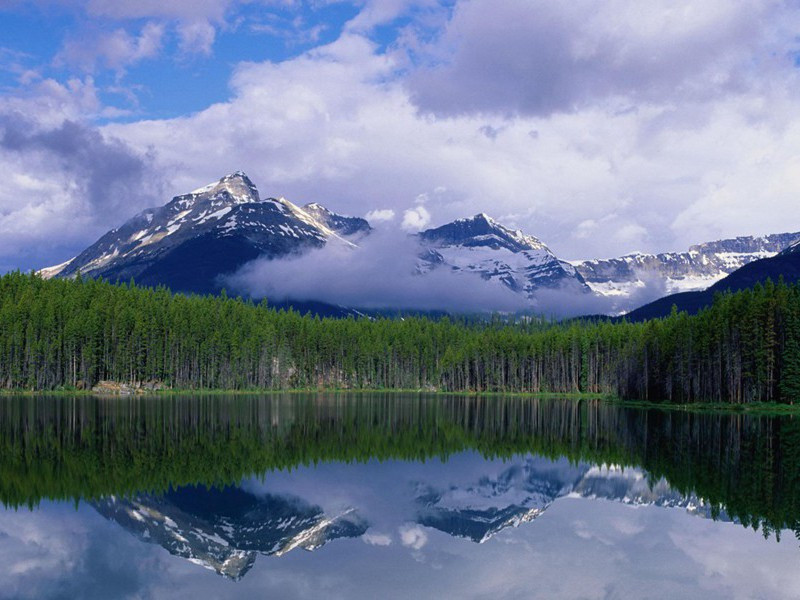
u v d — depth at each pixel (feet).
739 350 491.31
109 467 246.88
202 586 133.59
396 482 236.63
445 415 488.44
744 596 122.62
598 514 187.52
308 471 252.21
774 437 316.60
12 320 640.17
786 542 153.99
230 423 400.88
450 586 131.44
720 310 522.06
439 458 285.43
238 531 173.27
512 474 250.78
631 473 242.78
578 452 298.56
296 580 136.36
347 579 137.49
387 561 149.38
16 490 209.97
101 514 184.75
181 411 474.08
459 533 170.50
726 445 292.40
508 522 181.27
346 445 319.47
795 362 457.68
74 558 149.48
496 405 613.11
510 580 134.92
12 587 131.34
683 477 222.69
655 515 182.91
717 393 515.09
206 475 238.68
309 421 426.92
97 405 512.22
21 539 162.09
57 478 227.20
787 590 125.29
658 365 598.75
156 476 234.17
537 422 434.71
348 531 174.70
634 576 134.21
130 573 140.56
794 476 218.59
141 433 341.21
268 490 219.41
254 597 126.82
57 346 646.33
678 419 430.20
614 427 392.06
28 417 408.26
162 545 160.15
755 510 179.01
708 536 159.53
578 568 140.77
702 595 123.34
